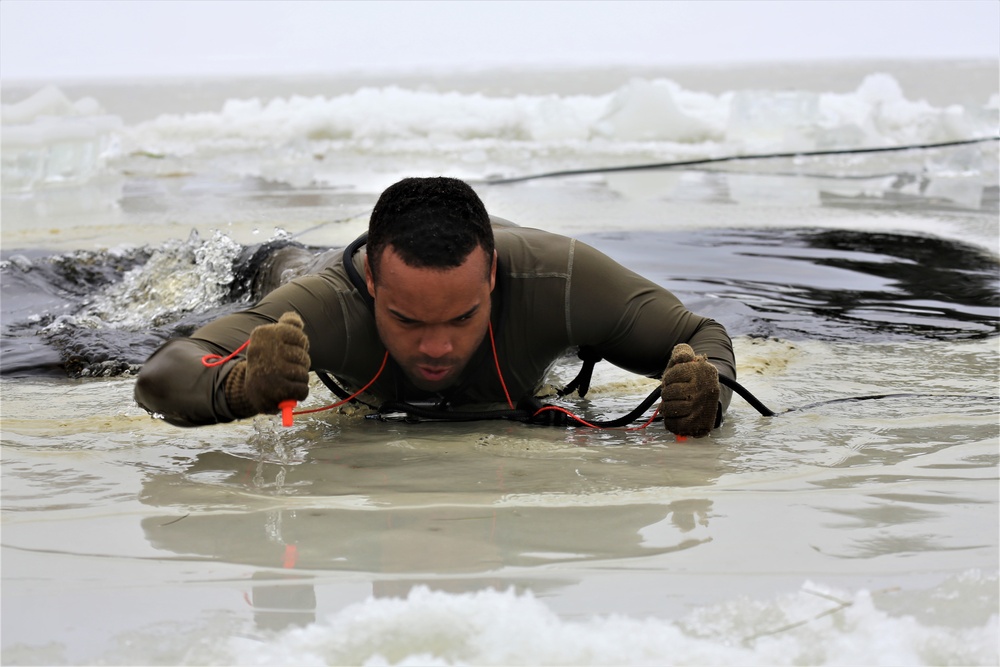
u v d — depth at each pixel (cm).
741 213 1090
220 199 1245
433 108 2083
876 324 654
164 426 457
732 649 247
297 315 382
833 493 356
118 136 1897
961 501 346
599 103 2223
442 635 253
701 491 360
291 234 955
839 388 513
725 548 308
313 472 390
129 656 247
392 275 380
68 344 612
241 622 263
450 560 300
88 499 360
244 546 313
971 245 905
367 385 446
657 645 248
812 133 1712
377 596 277
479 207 393
